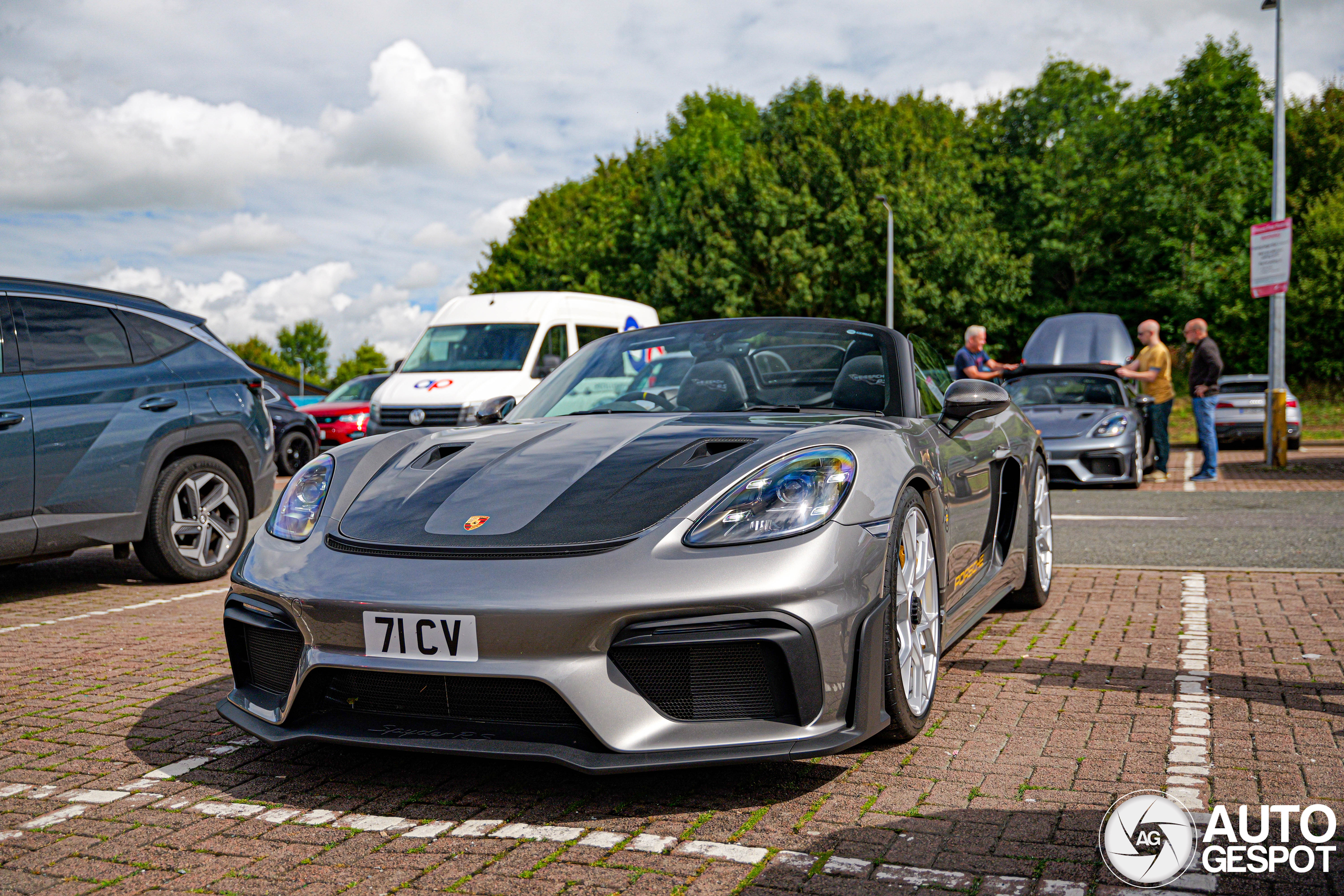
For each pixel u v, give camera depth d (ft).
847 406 10.78
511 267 146.10
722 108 160.97
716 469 8.36
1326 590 15.29
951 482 10.28
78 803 7.93
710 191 108.99
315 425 48.08
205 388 18.62
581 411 11.43
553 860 6.68
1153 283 118.11
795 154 108.78
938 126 133.80
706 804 7.59
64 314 16.89
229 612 8.80
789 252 99.81
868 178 103.55
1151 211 113.60
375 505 8.78
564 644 7.23
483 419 12.26
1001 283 107.76
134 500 17.25
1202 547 19.86
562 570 7.40
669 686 7.45
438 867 6.63
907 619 8.73
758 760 7.17
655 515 7.82
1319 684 10.47
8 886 6.50
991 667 11.39
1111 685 10.61
